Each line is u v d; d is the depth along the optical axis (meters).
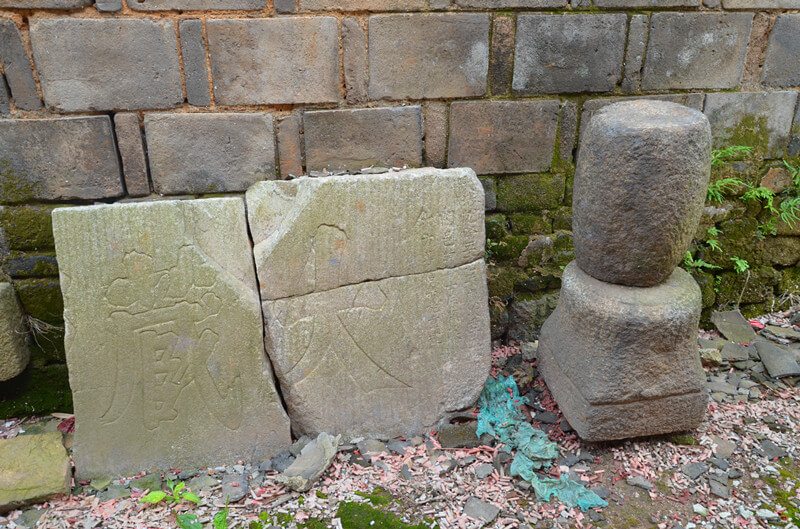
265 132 2.70
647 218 2.09
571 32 2.76
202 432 2.46
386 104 2.77
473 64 2.76
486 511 2.17
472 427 2.59
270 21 2.52
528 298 3.22
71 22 2.39
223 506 2.24
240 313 2.36
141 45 2.47
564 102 2.92
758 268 3.45
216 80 2.58
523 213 3.12
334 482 2.35
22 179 2.58
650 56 2.88
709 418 2.64
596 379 2.29
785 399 2.78
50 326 2.80
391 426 2.66
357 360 2.55
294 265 2.38
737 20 2.87
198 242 2.31
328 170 2.83
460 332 2.66
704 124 2.06
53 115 2.53
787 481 2.27
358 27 2.60
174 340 2.35
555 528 2.11
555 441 2.53
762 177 3.27
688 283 2.35
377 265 2.47
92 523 2.16
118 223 2.21
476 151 2.93
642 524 2.11
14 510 2.23
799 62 3.04
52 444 2.49
